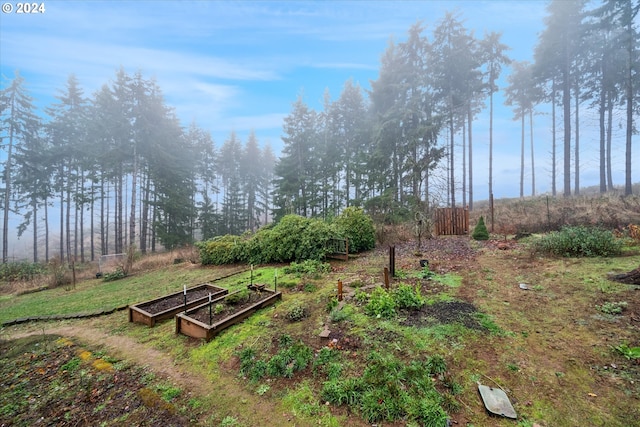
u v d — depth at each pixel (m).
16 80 17.80
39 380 3.33
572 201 12.21
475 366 2.75
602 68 15.32
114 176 19.39
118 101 18.36
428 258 7.43
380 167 17.05
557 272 5.12
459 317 3.70
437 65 16.52
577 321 3.41
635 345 2.81
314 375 2.87
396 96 17.62
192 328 4.05
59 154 18.78
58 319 5.62
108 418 2.57
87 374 3.35
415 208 10.55
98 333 4.61
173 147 21.42
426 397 2.34
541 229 9.37
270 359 3.21
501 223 11.19
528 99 20.36
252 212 32.00
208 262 10.56
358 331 3.54
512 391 2.41
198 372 3.20
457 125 19.11
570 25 15.38
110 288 8.48
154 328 4.57
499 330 3.35
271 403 2.60
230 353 3.48
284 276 6.81
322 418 2.33
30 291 9.87
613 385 2.37
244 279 7.04
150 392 2.86
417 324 3.56
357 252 9.28
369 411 2.28
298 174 22.20
